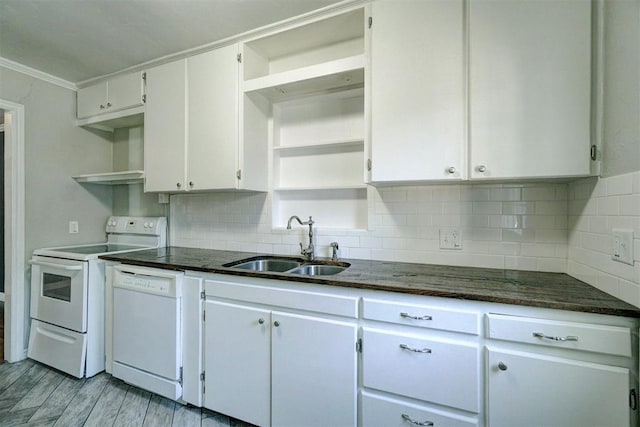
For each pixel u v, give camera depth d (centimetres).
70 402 182
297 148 218
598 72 120
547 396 106
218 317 163
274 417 149
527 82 127
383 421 128
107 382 203
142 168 277
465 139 138
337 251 198
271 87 191
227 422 165
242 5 167
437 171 142
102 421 166
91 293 207
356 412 133
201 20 180
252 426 161
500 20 130
